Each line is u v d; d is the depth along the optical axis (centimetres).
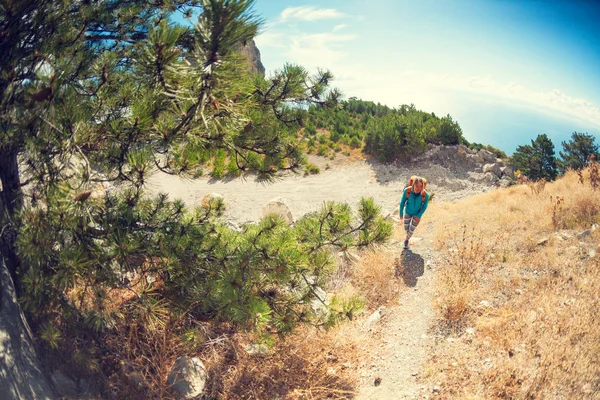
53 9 411
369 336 657
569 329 521
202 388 511
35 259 409
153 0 539
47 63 376
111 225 474
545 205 1036
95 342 509
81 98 402
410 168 2736
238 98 486
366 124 3341
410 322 664
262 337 568
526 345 523
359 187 2478
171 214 555
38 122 365
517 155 2955
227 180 2517
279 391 540
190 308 556
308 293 573
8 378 382
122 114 427
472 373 503
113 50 483
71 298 507
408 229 930
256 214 1992
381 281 805
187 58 433
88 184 396
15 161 442
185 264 529
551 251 771
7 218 439
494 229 960
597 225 843
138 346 532
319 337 648
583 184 1131
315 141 3145
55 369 459
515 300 649
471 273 748
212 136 463
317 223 569
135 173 446
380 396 511
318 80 568
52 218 402
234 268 520
